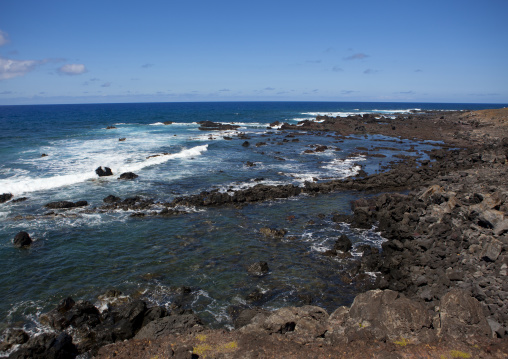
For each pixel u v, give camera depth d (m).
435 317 9.62
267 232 19.36
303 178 32.12
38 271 14.70
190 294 13.43
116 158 36.28
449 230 16.67
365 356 8.42
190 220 21.16
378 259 15.95
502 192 19.34
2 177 26.84
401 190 29.00
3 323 11.43
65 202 22.22
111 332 10.82
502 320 9.93
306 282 14.56
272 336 9.61
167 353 8.88
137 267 15.30
